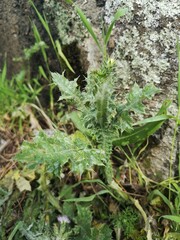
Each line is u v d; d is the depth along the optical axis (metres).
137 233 0.40
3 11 0.49
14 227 0.41
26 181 0.43
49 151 0.34
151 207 0.40
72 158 0.34
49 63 0.49
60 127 0.47
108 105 0.35
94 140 0.38
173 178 0.39
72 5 0.43
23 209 0.42
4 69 0.49
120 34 0.40
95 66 0.44
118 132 0.38
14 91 0.51
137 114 0.41
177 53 0.38
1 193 0.42
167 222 0.40
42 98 0.51
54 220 0.41
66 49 0.45
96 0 0.42
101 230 0.38
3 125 0.50
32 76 0.52
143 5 0.39
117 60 0.40
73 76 0.46
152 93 0.36
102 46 0.42
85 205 0.41
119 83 0.41
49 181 0.43
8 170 0.45
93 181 0.40
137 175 0.42
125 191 0.41
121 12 0.36
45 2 0.46
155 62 0.39
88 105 0.36
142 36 0.39
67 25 0.45
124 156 0.42
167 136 0.40
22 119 0.50
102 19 0.42
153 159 0.41
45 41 0.48
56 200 0.42
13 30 0.50
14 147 0.48
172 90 0.39
